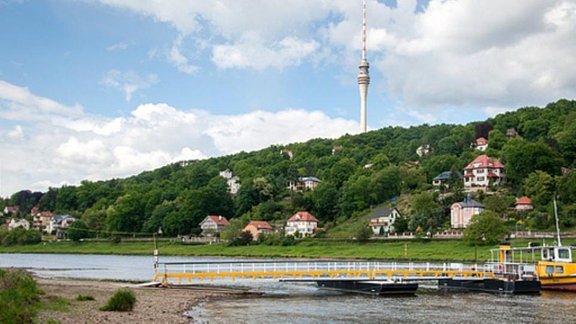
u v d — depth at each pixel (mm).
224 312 45125
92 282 68438
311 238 163375
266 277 65500
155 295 54500
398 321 41719
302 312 45875
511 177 176875
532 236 122125
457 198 163625
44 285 61438
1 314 30156
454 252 121625
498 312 46781
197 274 63062
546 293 61625
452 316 44375
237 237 172375
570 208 134125
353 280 62750
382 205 186125
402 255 126000
